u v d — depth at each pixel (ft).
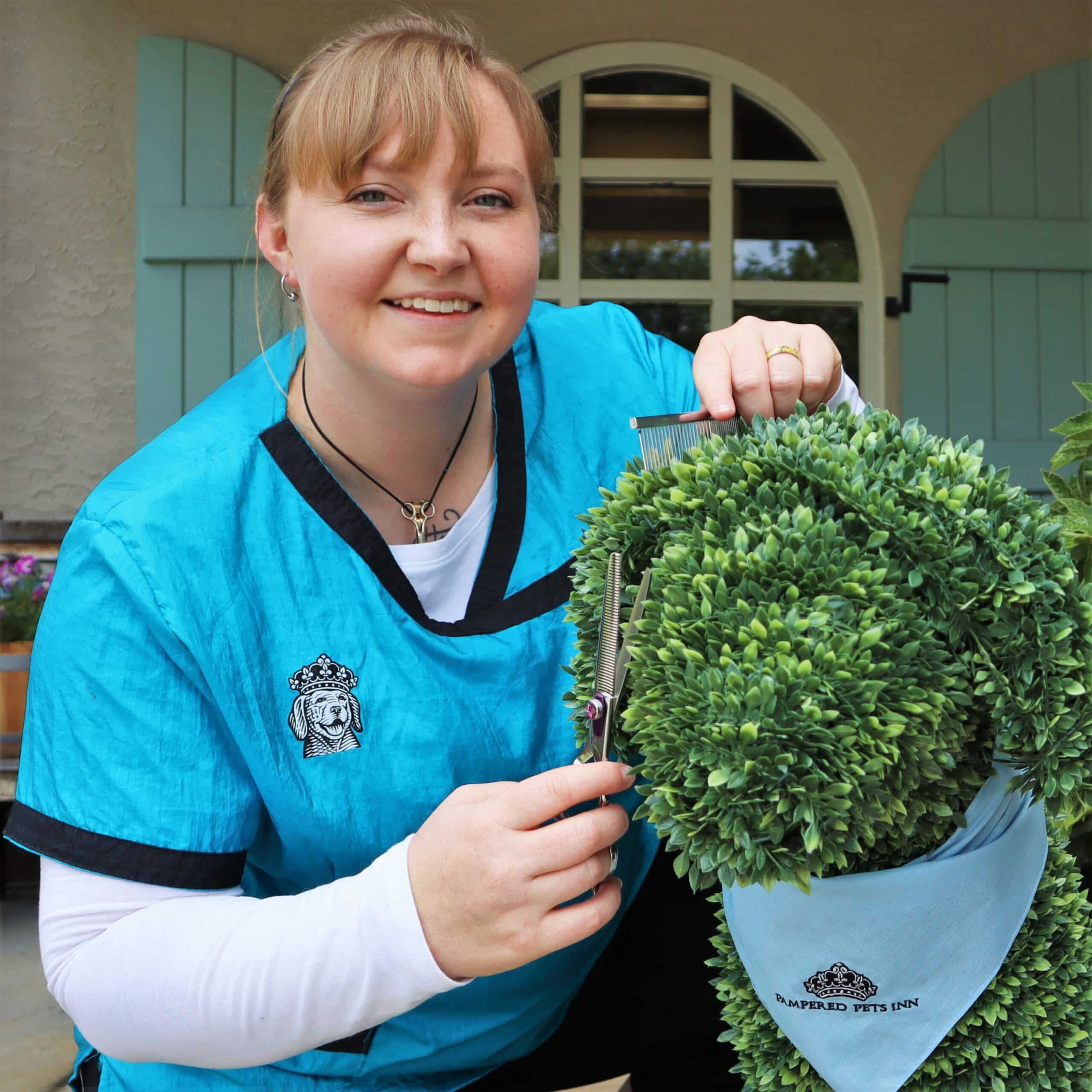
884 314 13.69
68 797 3.19
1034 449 13.91
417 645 3.45
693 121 13.70
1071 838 4.13
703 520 2.55
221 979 2.91
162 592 3.22
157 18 12.44
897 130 13.56
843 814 2.11
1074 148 13.65
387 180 2.96
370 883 2.85
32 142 12.14
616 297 13.61
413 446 3.54
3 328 12.14
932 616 2.34
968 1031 2.53
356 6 12.71
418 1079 3.81
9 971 8.55
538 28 13.26
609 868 2.75
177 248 12.41
